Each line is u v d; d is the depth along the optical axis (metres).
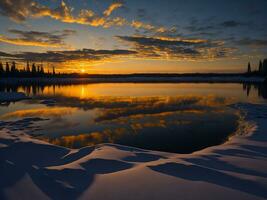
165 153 6.12
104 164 4.98
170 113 16.22
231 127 11.42
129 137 10.00
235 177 4.16
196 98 25.72
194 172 4.39
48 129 11.62
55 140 9.66
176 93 32.69
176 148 8.41
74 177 4.31
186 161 5.21
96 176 4.34
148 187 3.81
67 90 40.44
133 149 6.50
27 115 15.76
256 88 41.03
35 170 4.62
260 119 12.48
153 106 19.81
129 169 4.68
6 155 5.81
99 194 3.65
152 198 3.47
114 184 3.97
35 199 3.63
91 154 5.77
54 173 4.46
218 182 3.97
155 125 12.37
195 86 50.41
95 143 9.19
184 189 3.71
